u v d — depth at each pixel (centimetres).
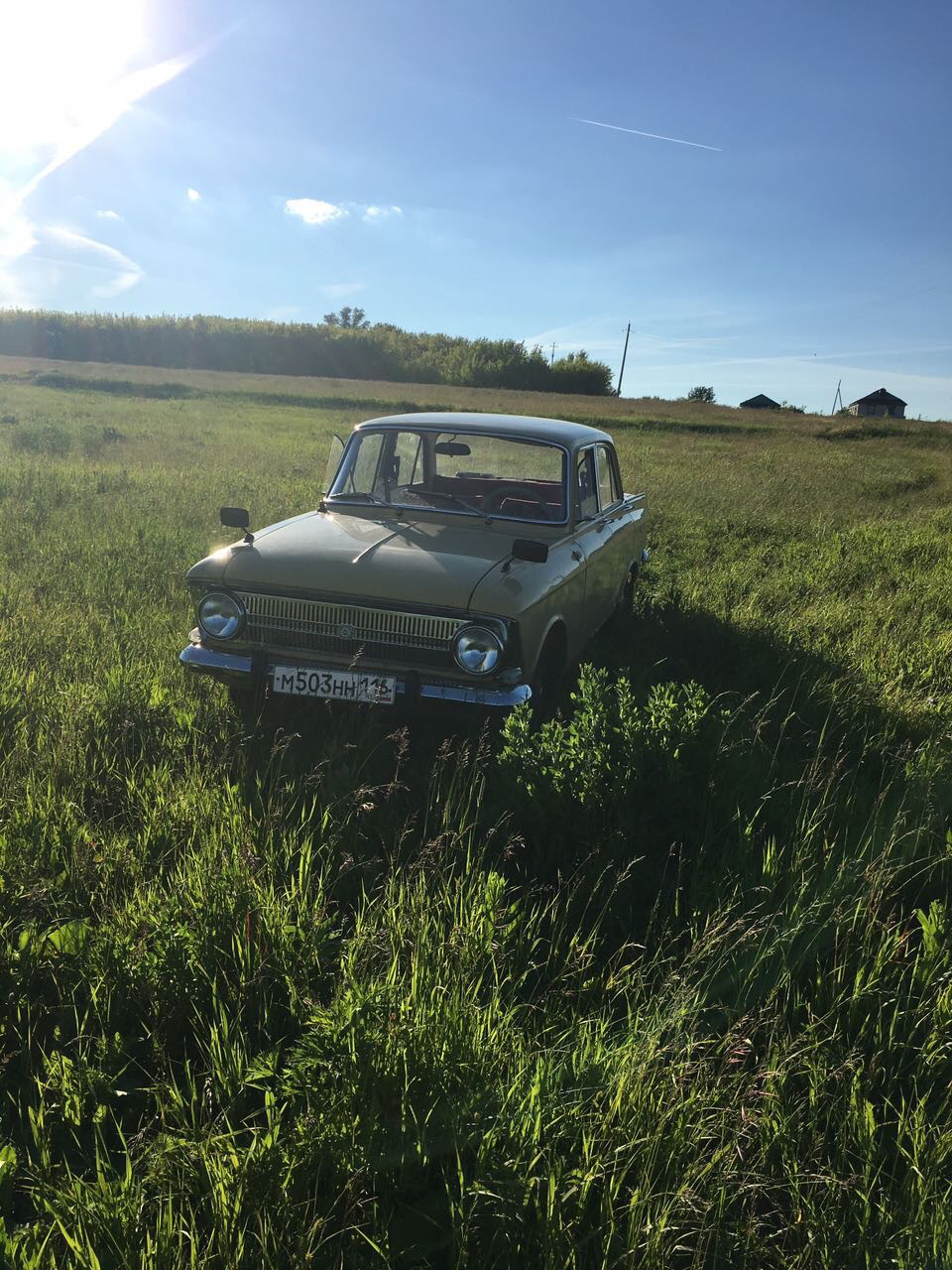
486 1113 211
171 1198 186
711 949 285
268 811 361
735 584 877
